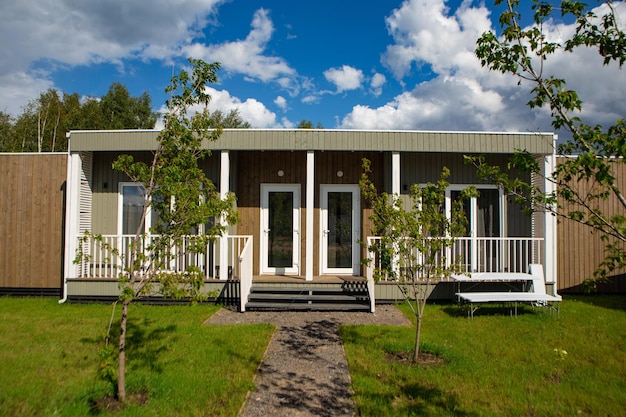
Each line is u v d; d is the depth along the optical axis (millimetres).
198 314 7262
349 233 9469
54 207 9273
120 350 3826
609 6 2783
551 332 6137
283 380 4395
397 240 5055
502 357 5043
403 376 4422
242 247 9375
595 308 7922
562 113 2943
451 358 4949
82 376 4410
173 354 5090
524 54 3090
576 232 9719
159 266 4082
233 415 3551
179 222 4082
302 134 8289
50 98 29375
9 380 4281
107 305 8086
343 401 3898
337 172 9531
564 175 2936
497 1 3246
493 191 9453
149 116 36031
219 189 9188
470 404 3768
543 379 4379
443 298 8391
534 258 8961
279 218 9492
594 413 3652
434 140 8344
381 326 6480
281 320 6941
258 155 9547
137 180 4340
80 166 8703
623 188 9375
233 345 5457
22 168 9359
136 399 3832
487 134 8359
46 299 8797
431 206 4980
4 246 9273
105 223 9281
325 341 5766
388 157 9289
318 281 8172
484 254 8500
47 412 3555
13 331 6121
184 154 4246
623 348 5414
